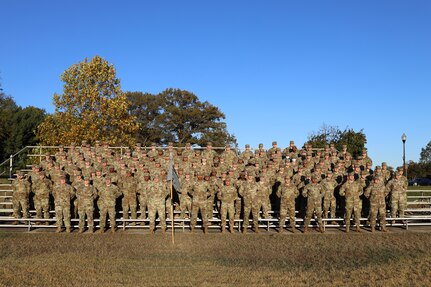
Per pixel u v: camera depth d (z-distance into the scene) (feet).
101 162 74.28
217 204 71.72
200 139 216.33
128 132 145.48
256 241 60.95
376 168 72.23
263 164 77.51
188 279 42.04
